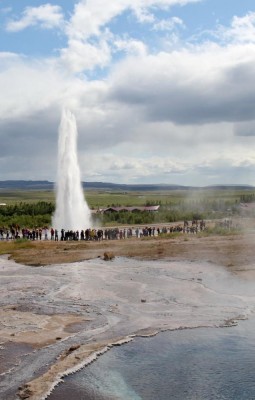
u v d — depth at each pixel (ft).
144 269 91.20
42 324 52.47
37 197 645.92
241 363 39.91
